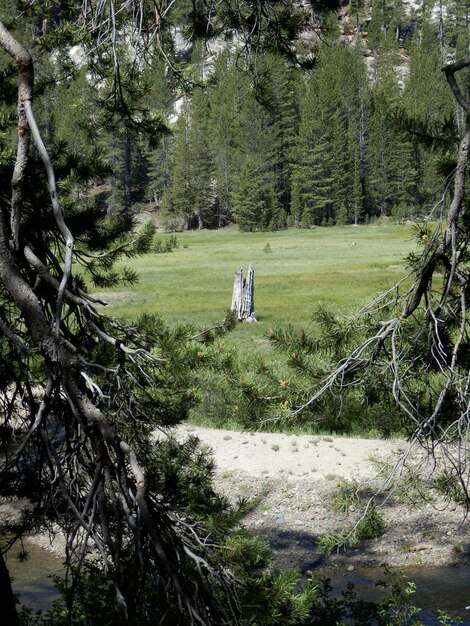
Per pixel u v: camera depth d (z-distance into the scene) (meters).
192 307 41.81
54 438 5.82
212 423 19.14
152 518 5.01
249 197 130.12
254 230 130.50
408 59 152.12
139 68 7.71
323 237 111.44
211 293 49.44
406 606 8.09
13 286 4.95
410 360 6.06
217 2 7.71
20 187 5.12
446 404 5.96
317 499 15.82
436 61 121.81
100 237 8.25
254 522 15.23
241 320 34.88
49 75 8.45
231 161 134.25
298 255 81.06
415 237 5.88
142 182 134.75
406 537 14.27
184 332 6.79
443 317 6.10
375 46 151.50
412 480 6.23
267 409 6.65
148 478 5.77
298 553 14.05
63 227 4.88
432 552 13.82
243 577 4.99
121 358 5.77
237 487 16.38
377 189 121.75
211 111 136.00
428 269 5.63
